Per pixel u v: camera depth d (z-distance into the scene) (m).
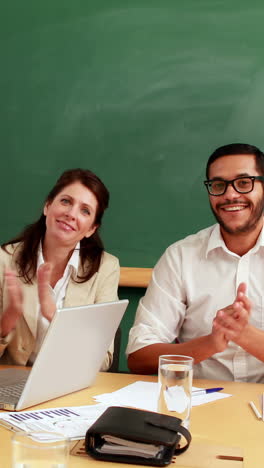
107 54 2.89
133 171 2.89
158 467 0.94
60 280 1.95
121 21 2.88
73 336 1.27
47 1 2.92
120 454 0.96
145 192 2.88
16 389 1.33
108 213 2.91
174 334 1.91
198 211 2.85
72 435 1.05
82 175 1.94
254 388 1.49
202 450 1.02
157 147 2.87
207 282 1.88
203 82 2.83
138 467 0.94
